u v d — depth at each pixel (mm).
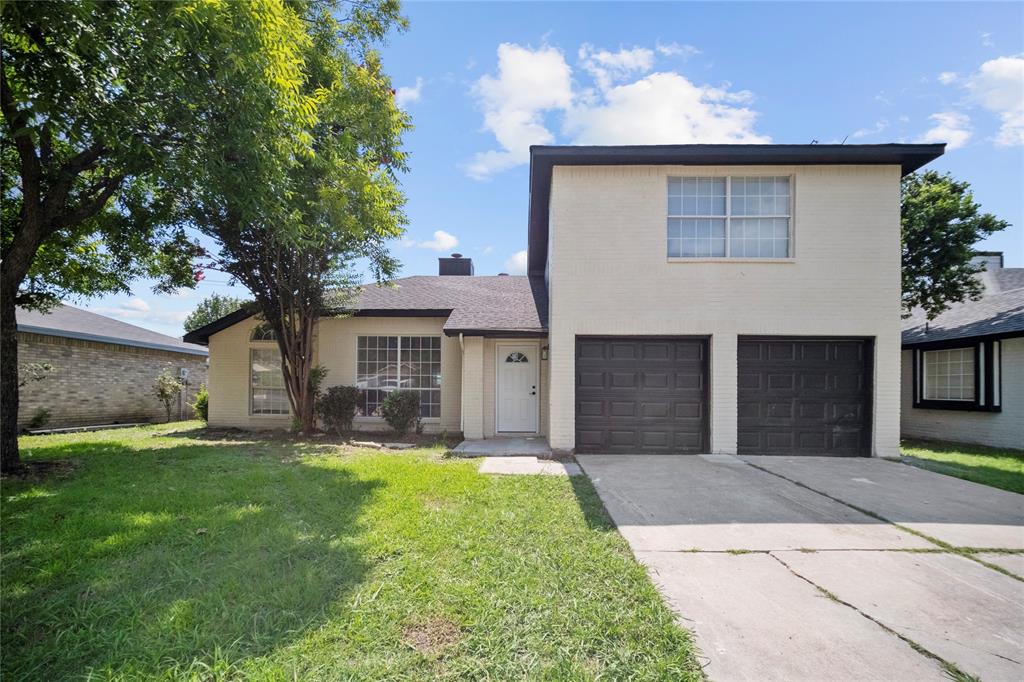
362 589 2959
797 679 2158
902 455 8336
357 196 8461
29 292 8031
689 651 2348
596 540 3896
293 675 2133
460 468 6594
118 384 14188
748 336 8266
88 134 5691
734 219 8414
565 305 8328
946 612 2795
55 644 2373
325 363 11078
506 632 2506
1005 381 9648
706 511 4793
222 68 5145
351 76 8922
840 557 3623
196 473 6113
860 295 8180
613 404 8453
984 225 10492
